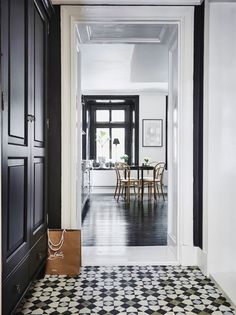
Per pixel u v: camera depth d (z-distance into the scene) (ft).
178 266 9.50
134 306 6.91
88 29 10.78
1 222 4.86
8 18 5.26
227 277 8.27
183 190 9.66
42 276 8.54
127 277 8.59
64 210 9.58
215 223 8.63
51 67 9.55
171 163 11.22
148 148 29.78
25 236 6.37
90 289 7.81
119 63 19.60
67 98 9.58
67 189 9.61
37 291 7.70
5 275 5.07
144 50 16.12
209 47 8.59
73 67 9.61
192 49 9.64
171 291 7.69
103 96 29.60
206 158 8.75
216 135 8.65
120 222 15.81
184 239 9.62
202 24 9.41
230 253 8.62
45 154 8.41
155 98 29.73
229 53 8.62
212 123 8.64
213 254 8.61
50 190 9.59
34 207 7.18
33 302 7.09
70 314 6.55
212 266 8.60
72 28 9.57
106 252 10.69
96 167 28.73
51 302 7.09
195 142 9.72
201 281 8.32
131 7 9.55
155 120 29.73
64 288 7.87
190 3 9.52
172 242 10.75
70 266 8.77
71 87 9.60
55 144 9.59
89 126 30.78
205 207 8.80
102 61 19.08
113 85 26.73
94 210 19.30
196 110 9.70
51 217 9.60
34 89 7.14
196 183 9.68
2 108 4.91
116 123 31.12
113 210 19.31
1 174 4.87
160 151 29.84
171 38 11.03
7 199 5.21
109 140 31.01
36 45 7.36
